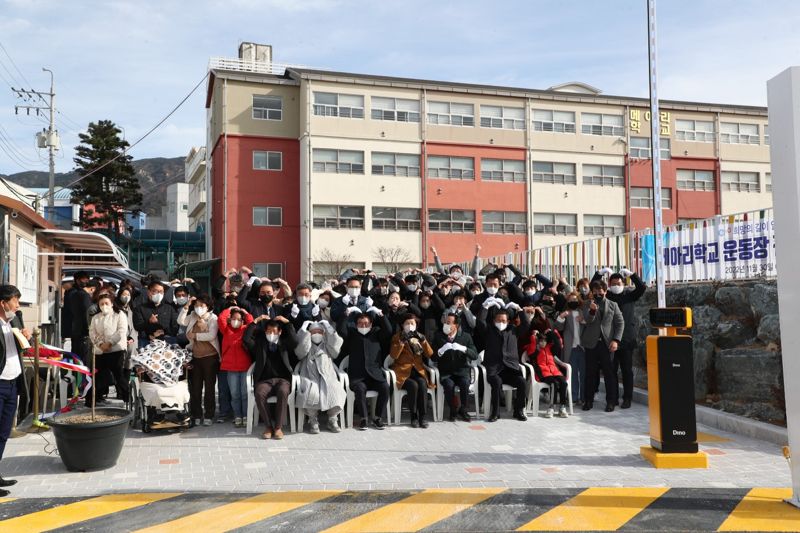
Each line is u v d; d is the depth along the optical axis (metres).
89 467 6.04
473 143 35.72
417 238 34.44
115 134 44.16
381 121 34.31
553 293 10.27
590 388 9.15
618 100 38.19
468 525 4.64
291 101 34.00
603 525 4.61
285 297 9.37
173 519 4.79
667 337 6.28
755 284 9.02
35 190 50.22
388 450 6.91
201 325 8.03
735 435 7.57
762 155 39.97
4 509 5.02
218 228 34.28
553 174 37.09
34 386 7.83
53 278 12.49
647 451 6.40
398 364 8.31
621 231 37.81
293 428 7.78
